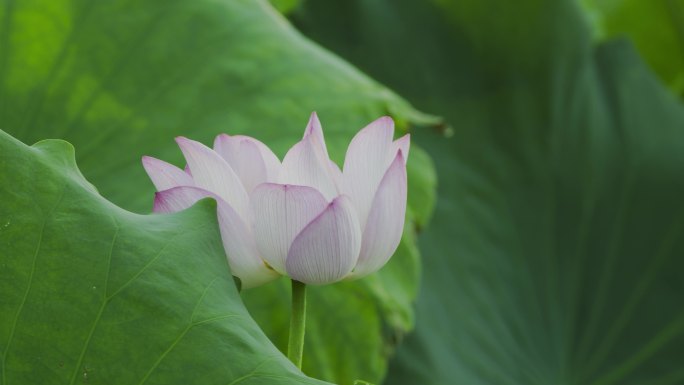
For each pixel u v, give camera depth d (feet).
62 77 9.12
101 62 9.20
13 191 7.31
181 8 9.61
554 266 12.77
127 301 7.25
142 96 9.17
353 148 7.37
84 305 7.24
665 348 12.82
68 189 7.37
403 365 11.09
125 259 7.29
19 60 9.12
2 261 7.25
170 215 7.39
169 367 7.20
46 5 9.24
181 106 9.18
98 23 9.30
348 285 9.14
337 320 9.14
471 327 11.82
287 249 7.32
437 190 12.40
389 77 13.07
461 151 12.79
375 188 7.39
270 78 9.46
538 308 12.41
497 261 12.36
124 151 9.02
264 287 9.03
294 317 7.41
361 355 9.17
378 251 7.38
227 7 9.82
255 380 7.20
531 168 12.97
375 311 9.20
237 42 9.58
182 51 9.39
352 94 9.62
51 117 9.05
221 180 7.38
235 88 9.29
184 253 7.33
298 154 7.38
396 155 7.31
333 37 13.08
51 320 7.22
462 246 12.22
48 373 7.18
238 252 7.38
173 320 7.25
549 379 12.02
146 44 9.31
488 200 12.66
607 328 12.87
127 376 7.19
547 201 13.01
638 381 12.56
